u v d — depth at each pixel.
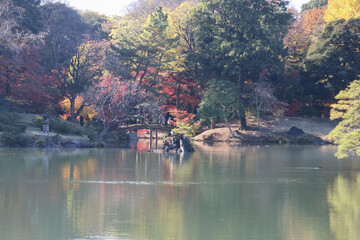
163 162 49.00
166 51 82.56
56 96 82.88
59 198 28.98
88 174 38.94
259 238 21.12
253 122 91.12
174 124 81.81
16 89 72.88
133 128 77.25
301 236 21.53
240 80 86.94
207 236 21.31
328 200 29.14
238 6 83.06
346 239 20.98
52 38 81.75
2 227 22.42
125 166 44.88
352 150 41.28
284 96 93.00
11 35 63.31
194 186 33.97
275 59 85.19
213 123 90.19
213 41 85.88
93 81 79.19
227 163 48.69
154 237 21.12
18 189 31.80
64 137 65.50
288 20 93.19
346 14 89.12
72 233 21.55
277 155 57.84
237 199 29.34
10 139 59.97
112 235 21.34
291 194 31.03
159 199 29.08
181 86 92.56
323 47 83.81
